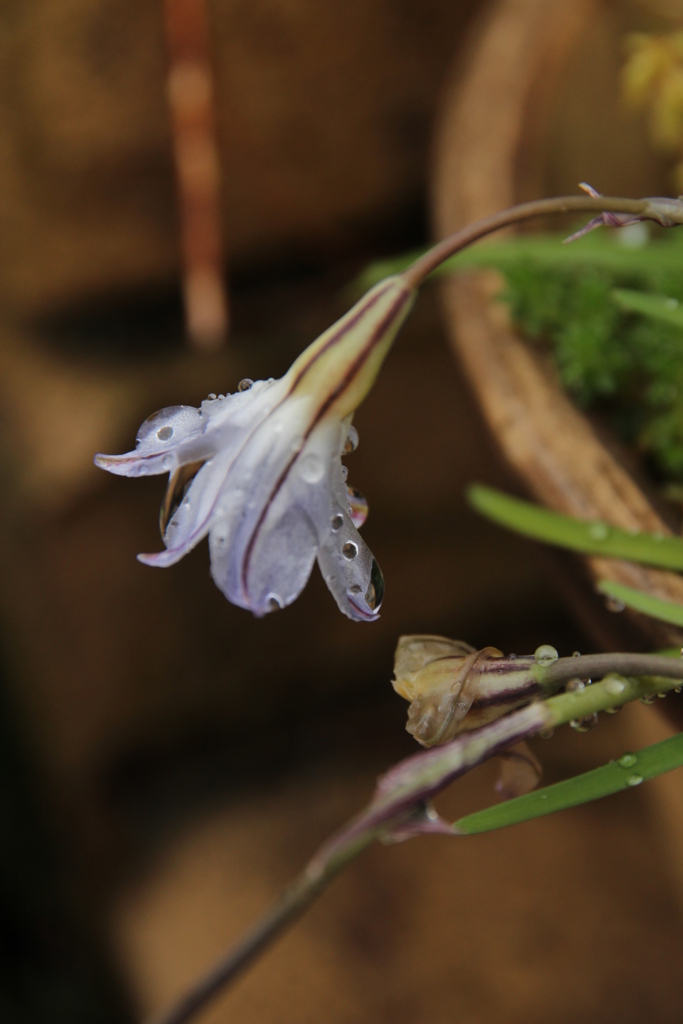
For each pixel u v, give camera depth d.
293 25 0.71
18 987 0.98
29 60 0.69
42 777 0.89
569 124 0.53
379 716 0.91
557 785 0.37
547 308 0.45
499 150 0.51
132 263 0.78
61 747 0.86
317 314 0.79
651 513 0.41
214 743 0.89
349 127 0.77
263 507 0.36
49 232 0.75
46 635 0.81
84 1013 0.96
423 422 0.81
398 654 0.37
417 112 0.78
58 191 0.74
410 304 0.36
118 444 0.75
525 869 0.79
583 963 0.73
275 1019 0.72
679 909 0.74
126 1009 0.84
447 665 0.36
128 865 0.88
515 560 0.87
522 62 0.54
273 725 0.90
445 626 0.89
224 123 0.74
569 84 0.53
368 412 0.79
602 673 0.36
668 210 0.37
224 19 0.70
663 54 0.50
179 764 0.89
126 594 0.79
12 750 0.89
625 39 0.54
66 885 0.92
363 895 0.79
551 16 0.55
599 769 0.37
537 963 0.73
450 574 0.87
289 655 0.86
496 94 0.54
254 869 0.83
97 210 0.75
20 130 0.71
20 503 0.77
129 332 0.80
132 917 0.84
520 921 0.76
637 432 0.44
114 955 0.84
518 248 0.44
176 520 0.36
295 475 0.36
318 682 0.89
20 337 0.80
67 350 0.80
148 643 0.82
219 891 0.82
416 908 0.77
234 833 0.86
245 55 0.72
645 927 0.74
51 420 0.77
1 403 0.80
